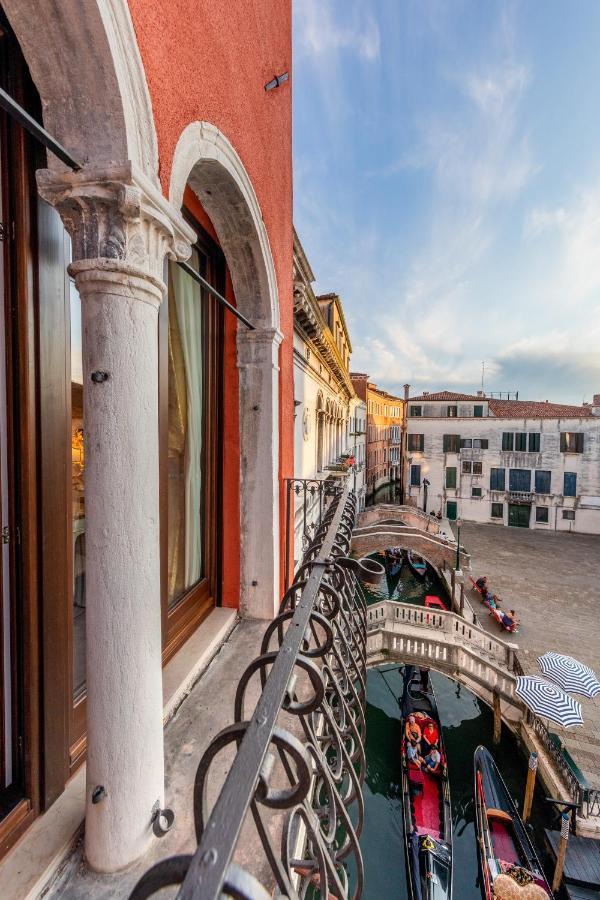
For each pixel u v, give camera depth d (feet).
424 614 43.52
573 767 29.71
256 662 4.21
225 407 11.90
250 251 10.53
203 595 11.35
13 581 5.26
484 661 37.55
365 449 113.50
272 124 11.71
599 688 33.73
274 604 12.01
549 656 37.01
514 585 62.90
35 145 5.21
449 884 23.68
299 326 24.66
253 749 2.89
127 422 4.69
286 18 13.96
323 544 7.66
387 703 43.19
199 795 3.26
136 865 5.02
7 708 5.27
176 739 7.43
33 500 5.30
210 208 9.37
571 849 26.17
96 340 4.59
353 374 112.37
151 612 5.05
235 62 8.39
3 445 5.15
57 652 5.71
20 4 4.05
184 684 8.64
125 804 4.93
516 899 22.86
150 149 4.91
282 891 2.93
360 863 4.18
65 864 5.01
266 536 11.83
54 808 5.58
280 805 2.87
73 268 4.54
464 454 103.45
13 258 5.11
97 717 4.82
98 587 4.70
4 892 4.52
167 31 5.55
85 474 4.74
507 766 34.86
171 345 9.69
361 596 9.82
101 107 4.42
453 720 41.19
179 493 10.11
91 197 4.40
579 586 62.39
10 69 5.02
